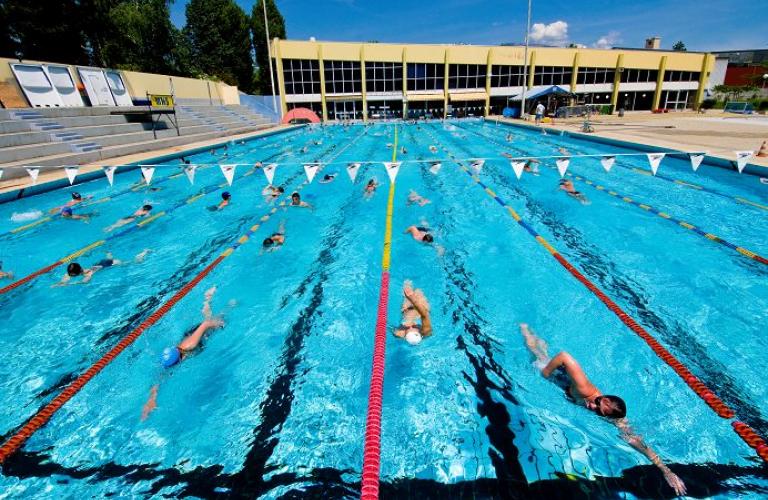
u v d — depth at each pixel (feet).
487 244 17.38
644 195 23.47
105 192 26.48
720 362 9.80
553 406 8.57
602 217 20.16
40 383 9.70
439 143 48.91
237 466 7.34
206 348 10.90
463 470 7.10
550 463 7.23
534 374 9.56
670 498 6.53
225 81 100.53
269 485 6.97
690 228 18.33
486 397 8.89
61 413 8.66
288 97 87.35
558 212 21.17
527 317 11.97
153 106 45.09
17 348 11.02
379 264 15.72
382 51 84.58
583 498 6.55
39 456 7.57
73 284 14.62
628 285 13.62
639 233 18.02
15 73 37.86
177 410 8.75
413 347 10.62
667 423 8.05
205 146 43.24
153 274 15.38
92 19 62.34
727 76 124.77
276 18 109.09
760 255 15.39
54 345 11.16
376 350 10.34
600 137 40.86
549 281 14.03
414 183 28.37
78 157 32.27
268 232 19.53
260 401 8.98
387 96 89.15
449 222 20.22
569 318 11.86
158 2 82.69
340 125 78.38
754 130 43.70
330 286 14.15
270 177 17.33
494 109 94.07
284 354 10.62
